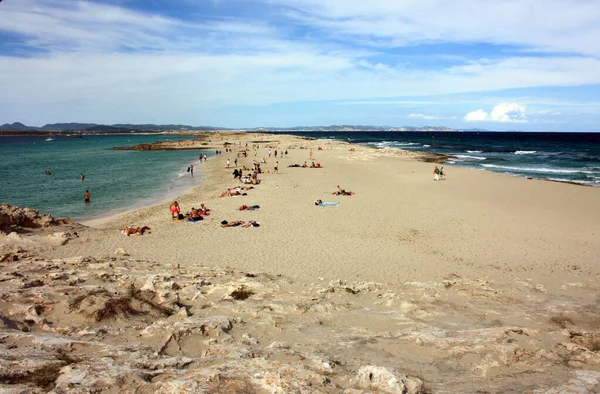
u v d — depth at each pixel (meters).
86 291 8.44
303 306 8.82
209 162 61.12
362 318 8.39
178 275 11.47
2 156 76.38
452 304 9.61
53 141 161.88
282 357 5.86
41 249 15.59
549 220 22.27
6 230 17.34
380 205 26.67
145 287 9.25
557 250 17.34
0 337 5.79
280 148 86.69
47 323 6.90
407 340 6.81
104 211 27.23
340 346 6.64
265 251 16.75
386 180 38.16
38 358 5.21
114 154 80.75
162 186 38.22
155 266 12.92
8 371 4.72
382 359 6.10
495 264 15.51
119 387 4.60
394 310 9.20
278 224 21.73
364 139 154.38
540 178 40.53
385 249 17.33
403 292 10.80
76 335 6.45
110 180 42.31
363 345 6.68
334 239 18.80
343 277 13.69
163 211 25.92
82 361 5.31
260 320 7.95
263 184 36.41
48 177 44.53
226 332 7.12
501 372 5.66
